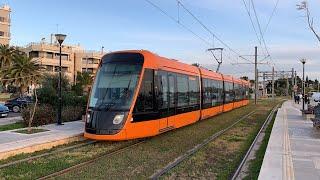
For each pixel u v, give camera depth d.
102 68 17.20
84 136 16.66
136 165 12.64
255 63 63.41
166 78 19.02
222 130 22.16
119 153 14.62
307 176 10.57
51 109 22.72
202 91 26.27
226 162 13.44
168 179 10.89
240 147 16.53
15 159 13.23
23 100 37.06
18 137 16.41
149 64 17.33
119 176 11.16
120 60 17.11
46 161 13.05
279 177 10.41
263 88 108.38
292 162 12.56
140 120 16.50
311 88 116.94
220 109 33.44
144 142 17.27
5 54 65.31
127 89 16.38
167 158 13.84
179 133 20.58
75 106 25.33
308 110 30.12
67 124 21.39
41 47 98.81
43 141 15.42
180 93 21.14
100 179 10.82
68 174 11.30
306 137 18.97
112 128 15.74
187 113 22.45
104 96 16.47
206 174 11.57
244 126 25.02
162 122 18.36
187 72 22.77
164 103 18.59
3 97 61.84
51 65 100.75
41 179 10.59
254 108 47.16
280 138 18.48
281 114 35.53
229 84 38.53
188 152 14.99
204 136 19.56
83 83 87.38
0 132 17.92
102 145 16.34
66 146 15.95
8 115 31.61
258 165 12.52
